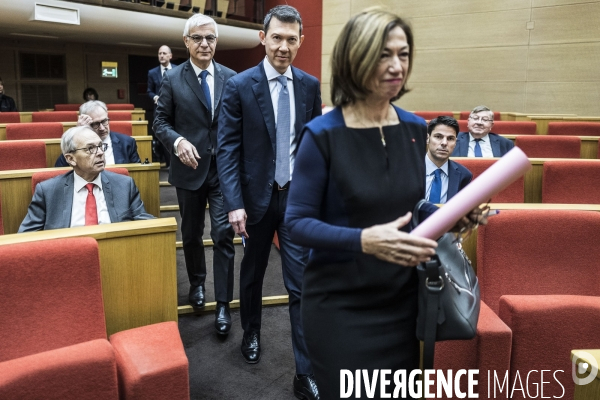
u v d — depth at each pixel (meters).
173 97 2.79
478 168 2.98
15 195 2.72
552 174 2.91
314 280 1.31
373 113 1.26
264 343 2.65
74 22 6.54
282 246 2.26
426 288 1.22
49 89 9.13
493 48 8.11
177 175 2.82
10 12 5.92
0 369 1.37
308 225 1.20
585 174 2.91
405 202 1.26
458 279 1.30
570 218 2.04
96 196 2.52
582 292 2.04
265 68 2.20
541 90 7.74
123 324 1.89
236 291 3.31
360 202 1.22
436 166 2.80
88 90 8.38
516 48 7.90
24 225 2.42
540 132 6.15
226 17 9.36
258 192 2.22
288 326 2.85
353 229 1.15
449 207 1.13
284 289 3.35
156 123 2.82
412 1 8.82
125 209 2.54
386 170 1.24
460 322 1.23
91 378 1.45
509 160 1.12
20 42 8.67
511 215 2.03
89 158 2.40
